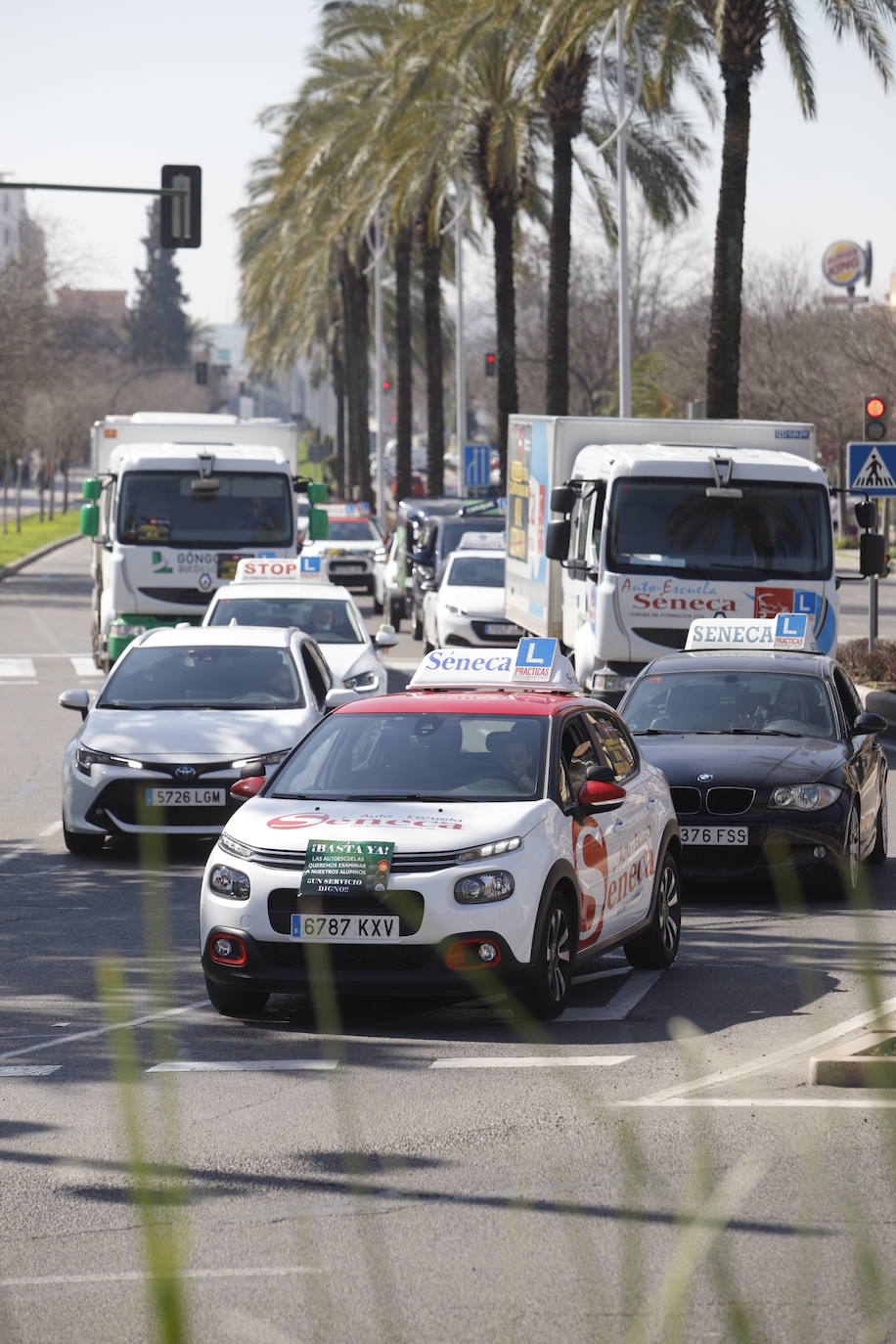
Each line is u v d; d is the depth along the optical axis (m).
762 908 48.84
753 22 108.88
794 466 78.81
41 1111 28.70
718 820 48.62
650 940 40.56
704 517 78.44
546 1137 26.66
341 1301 19.89
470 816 35.38
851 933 44.22
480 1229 22.34
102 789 55.16
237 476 104.62
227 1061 32.16
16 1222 23.06
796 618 60.69
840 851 48.75
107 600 106.50
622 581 78.31
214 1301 19.98
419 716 39.28
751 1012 35.81
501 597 118.81
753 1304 19.42
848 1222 22.25
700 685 55.69
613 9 121.00
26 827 62.34
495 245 163.12
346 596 82.19
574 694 42.38
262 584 83.56
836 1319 19.02
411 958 34.06
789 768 49.53
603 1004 37.09
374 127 176.38
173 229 104.44
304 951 34.31
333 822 35.34
